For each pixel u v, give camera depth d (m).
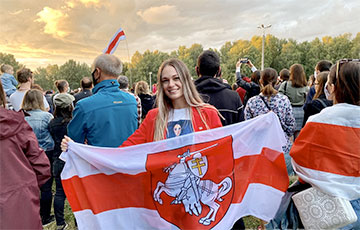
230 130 1.75
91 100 2.07
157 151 1.68
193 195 1.68
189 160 1.68
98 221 1.69
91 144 2.10
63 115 2.75
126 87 4.34
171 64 1.68
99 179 1.73
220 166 1.74
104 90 2.16
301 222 1.79
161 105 1.72
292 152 1.70
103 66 2.16
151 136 1.74
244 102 3.82
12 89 4.85
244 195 1.79
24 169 1.45
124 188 1.72
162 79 1.69
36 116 2.77
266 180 1.83
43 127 2.77
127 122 2.19
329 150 1.55
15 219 1.38
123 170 1.70
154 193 1.70
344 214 1.48
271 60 57.06
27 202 1.43
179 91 1.68
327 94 2.40
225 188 1.75
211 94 2.11
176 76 1.66
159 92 1.74
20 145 1.45
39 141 2.76
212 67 2.15
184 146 1.67
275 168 1.83
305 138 1.65
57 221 2.70
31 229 1.44
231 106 2.10
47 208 2.89
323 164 1.56
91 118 2.04
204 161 1.70
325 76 2.56
